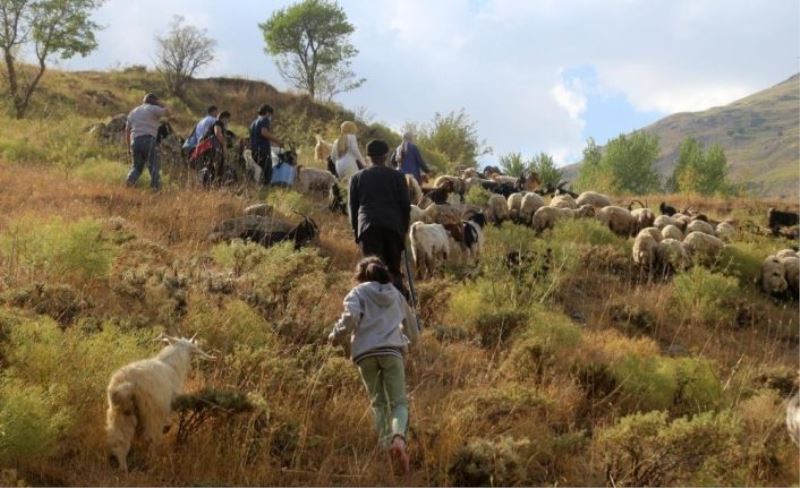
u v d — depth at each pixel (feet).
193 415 18.65
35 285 25.14
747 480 20.48
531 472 20.40
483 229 45.88
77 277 28.17
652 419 20.27
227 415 18.89
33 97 93.35
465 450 19.47
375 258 21.29
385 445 19.63
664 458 20.13
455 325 30.30
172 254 33.68
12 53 91.61
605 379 26.40
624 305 38.17
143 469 17.46
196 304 25.77
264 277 29.68
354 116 124.77
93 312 24.61
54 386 17.92
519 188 65.62
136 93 105.91
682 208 84.79
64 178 48.93
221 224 39.83
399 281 26.86
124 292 26.78
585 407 25.36
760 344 36.73
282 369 21.93
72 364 19.66
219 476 17.88
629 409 25.58
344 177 50.11
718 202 89.61
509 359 26.68
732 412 24.76
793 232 63.36
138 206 43.01
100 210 40.52
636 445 20.18
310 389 21.75
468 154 121.90
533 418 22.93
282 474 18.35
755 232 61.36
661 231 49.70
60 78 103.45
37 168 52.80
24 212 37.76
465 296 32.65
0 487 15.56
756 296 45.09
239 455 18.25
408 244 38.65
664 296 40.65
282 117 112.37
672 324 37.88
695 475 19.90
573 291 40.45
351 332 20.63
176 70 112.06
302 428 19.77
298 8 141.79
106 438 17.58
